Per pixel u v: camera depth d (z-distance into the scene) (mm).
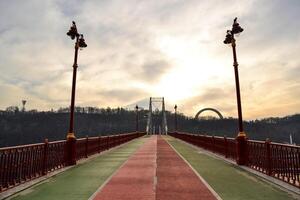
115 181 10664
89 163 16250
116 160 17828
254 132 171375
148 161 17141
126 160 17781
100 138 23328
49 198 8125
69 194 8594
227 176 11727
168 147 30312
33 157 10312
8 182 8461
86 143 18625
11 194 8398
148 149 27422
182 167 14445
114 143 30859
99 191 8977
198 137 29984
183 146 32062
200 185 9883
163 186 9719
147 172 12852
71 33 15703
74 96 15445
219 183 10234
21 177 9344
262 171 11633
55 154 12734
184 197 8195
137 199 7973
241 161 14469
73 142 15000
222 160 17531
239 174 12227
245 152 14391
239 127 14844
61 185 9922
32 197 8234
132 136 52656
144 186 9734
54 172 12266
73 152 15000
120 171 13164
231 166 14758
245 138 14555
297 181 8805
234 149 16156
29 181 9875
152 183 10258
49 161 11914
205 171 13070
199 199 7977
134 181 10664
